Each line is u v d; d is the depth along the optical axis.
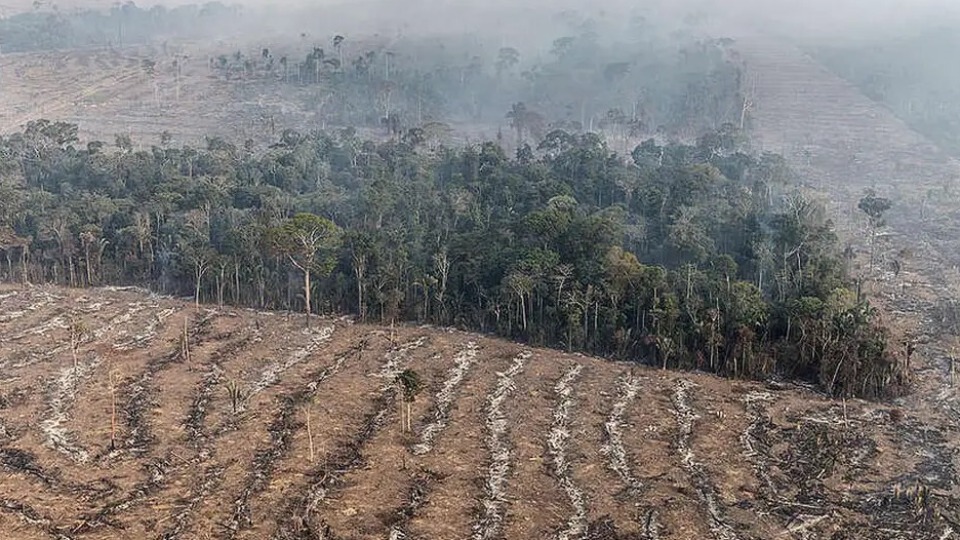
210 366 117.62
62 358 119.75
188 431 96.12
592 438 98.31
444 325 140.88
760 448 97.94
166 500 81.06
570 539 77.00
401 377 96.50
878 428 105.00
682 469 91.56
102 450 90.94
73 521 76.88
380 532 76.38
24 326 134.12
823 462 93.81
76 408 101.81
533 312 135.88
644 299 129.12
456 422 101.12
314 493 82.88
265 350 125.06
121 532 75.31
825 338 118.25
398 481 85.94
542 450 94.62
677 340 123.44
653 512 82.25
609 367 123.00
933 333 141.25
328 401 105.69
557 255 137.62
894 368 116.25
